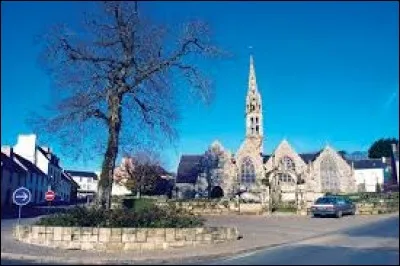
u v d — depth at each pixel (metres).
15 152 66.00
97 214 21.88
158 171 72.69
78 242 19.95
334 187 75.38
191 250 19.47
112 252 19.36
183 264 16.84
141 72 26.25
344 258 15.65
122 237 19.97
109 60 25.94
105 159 25.36
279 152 76.12
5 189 21.88
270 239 22.23
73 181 80.75
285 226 28.58
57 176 75.81
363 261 14.93
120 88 25.91
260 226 28.72
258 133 76.88
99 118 26.47
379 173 81.19
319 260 15.66
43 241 20.34
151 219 21.53
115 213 22.02
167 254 18.53
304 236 23.23
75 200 74.56
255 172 74.88
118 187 78.06
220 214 40.31
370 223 23.72
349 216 36.06
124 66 25.95
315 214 36.16
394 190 41.09
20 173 55.75
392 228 20.86
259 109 77.88
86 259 17.50
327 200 36.56
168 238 20.42
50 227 20.34
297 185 62.59
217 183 75.94
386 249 16.56
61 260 17.47
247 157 75.75
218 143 77.62
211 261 17.42
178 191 76.69
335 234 21.81
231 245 20.45
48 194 47.16
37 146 70.88
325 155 76.62
